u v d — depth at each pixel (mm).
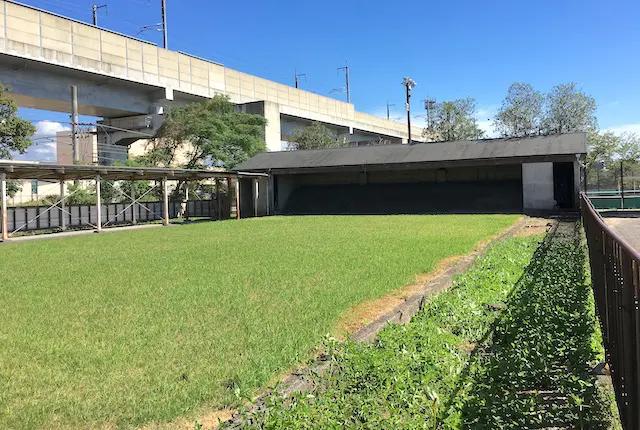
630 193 31375
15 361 4004
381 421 2812
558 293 5828
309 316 5125
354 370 3525
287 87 50938
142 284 7141
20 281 7672
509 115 36406
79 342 4445
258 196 28672
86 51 31875
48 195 33906
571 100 35281
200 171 22969
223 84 43781
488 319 5000
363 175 30719
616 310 3234
